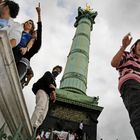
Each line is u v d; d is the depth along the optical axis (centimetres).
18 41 561
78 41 4647
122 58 422
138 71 401
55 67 929
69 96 3609
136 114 311
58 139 2544
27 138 568
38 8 746
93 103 3644
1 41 410
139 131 296
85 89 3919
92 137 3259
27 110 527
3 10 585
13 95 473
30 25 704
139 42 438
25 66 630
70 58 4341
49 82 741
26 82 762
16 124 511
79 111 3544
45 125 3203
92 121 3462
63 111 3481
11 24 562
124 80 371
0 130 416
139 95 332
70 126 3319
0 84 445
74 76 3919
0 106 465
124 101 350
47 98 743
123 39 433
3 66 438
